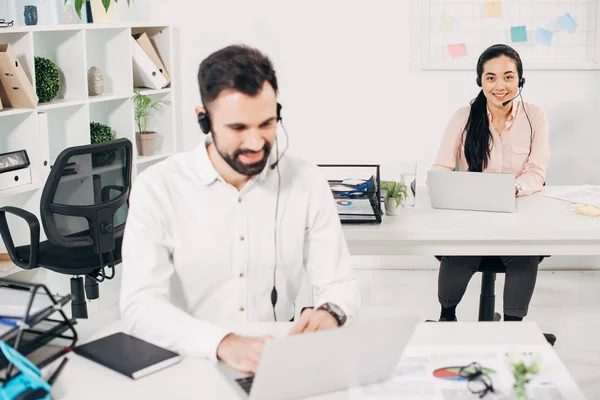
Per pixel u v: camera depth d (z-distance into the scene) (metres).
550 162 4.19
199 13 4.25
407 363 1.58
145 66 4.08
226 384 1.50
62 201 2.90
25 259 2.97
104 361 1.56
